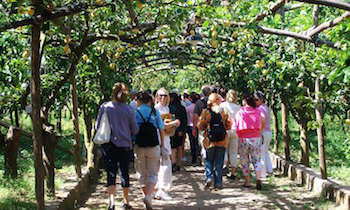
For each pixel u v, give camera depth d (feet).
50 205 18.10
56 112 40.22
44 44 17.85
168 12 18.22
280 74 25.20
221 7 22.04
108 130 19.42
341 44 15.33
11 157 21.84
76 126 24.17
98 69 27.66
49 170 19.81
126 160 19.98
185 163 36.32
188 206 22.22
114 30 18.48
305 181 26.63
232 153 29.01
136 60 32.48
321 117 22.86
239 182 28.22
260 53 27.04
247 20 21.13
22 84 20.49
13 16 17.98
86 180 26.00
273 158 35.45
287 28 28.84
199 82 62.34
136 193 25.29
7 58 21.11
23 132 26.32
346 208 20.67
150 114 20.49
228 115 25.85
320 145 24.44
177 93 31.68
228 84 35.42
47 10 14.67
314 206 21.88
